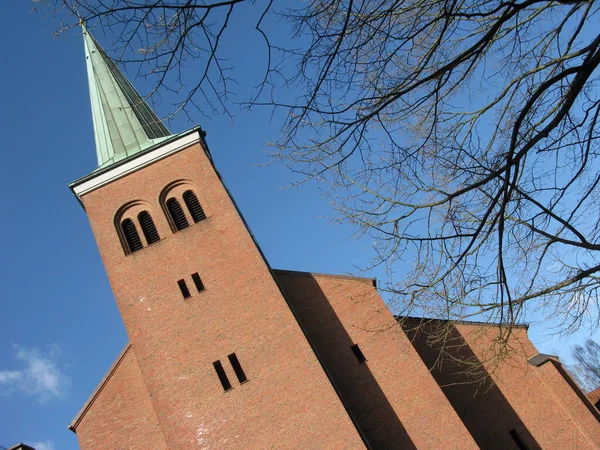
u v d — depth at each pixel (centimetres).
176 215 2719
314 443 2050
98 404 2422
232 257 2486
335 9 847
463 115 1040
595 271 1030
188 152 2847
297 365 2195
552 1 835
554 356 3088
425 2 880
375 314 2606
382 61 915
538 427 2720
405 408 2384
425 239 1088
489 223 1079
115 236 2648
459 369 2878
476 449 2256
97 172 2814
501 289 1062
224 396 2167
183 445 2097
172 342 2312
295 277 2745
